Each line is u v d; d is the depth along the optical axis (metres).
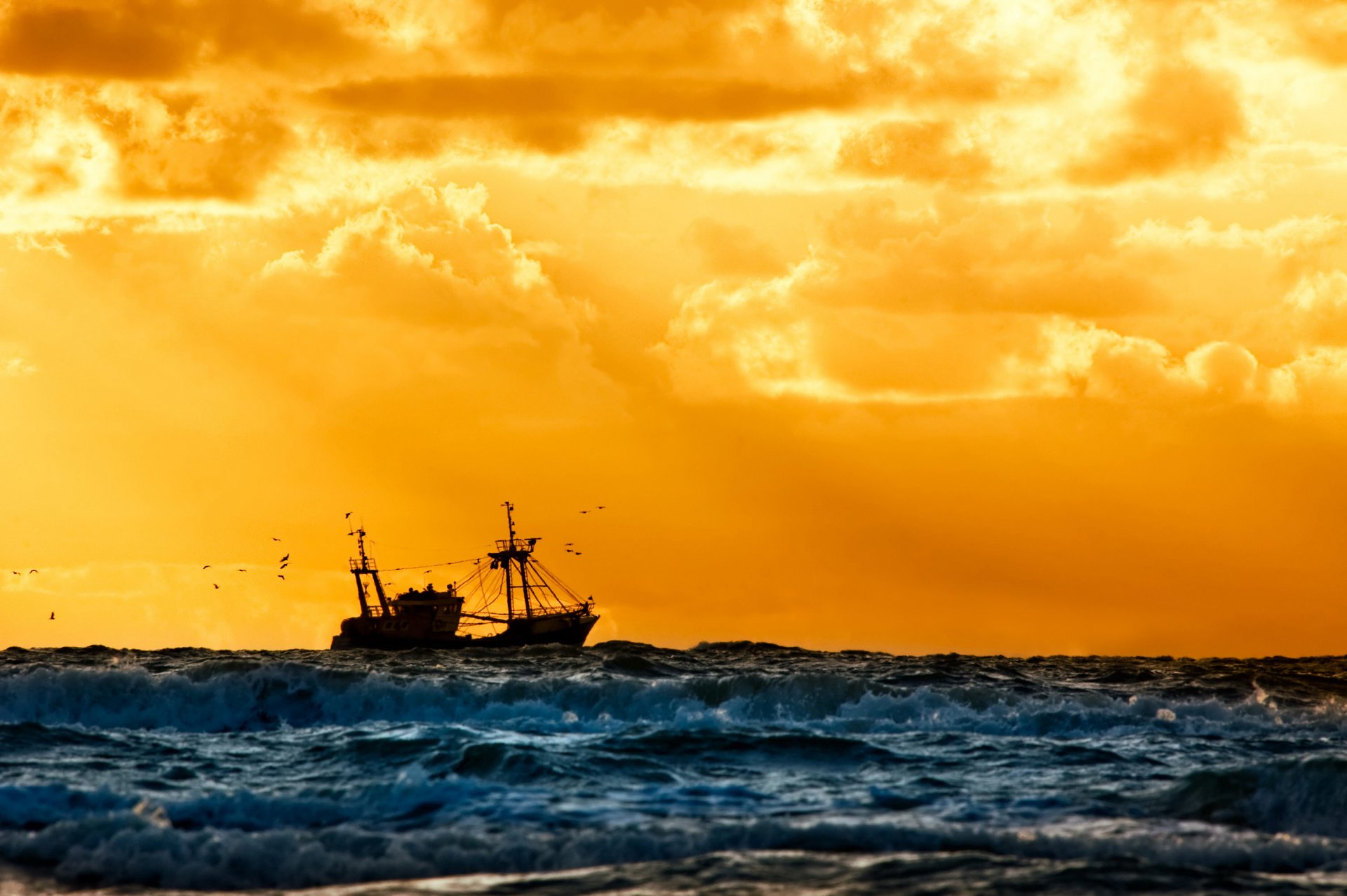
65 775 138.12
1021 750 157.88
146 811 122.12
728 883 96.19
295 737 163.38
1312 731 182.50
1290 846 108.38
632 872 99.75
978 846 108.88
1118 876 96.44
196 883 102.56
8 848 108.12
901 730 181.38
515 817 121.62
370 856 106.69
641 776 140.00
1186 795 129.12
